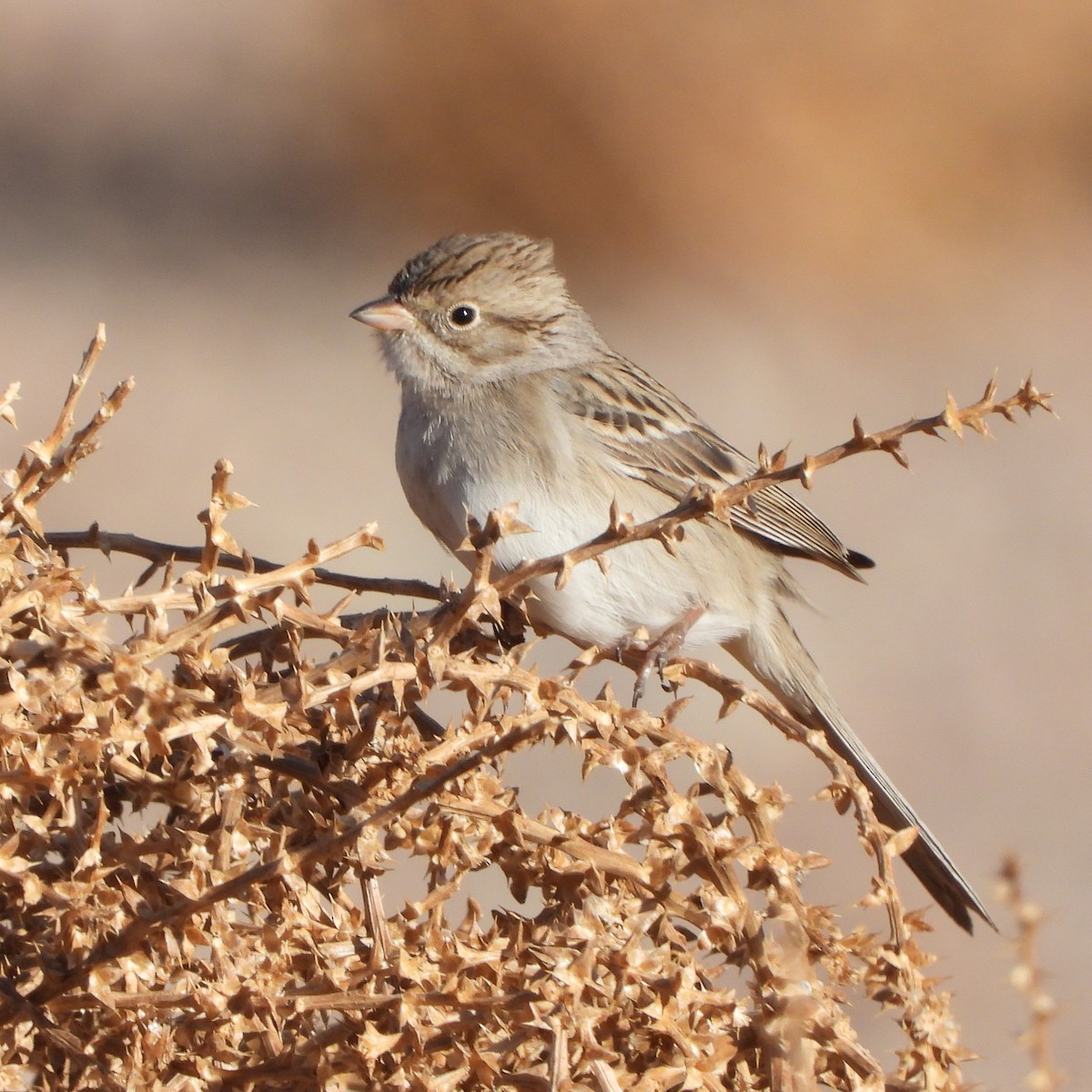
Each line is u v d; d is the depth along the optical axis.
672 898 4.34
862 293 25.84
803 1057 4.12
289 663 4.66
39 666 4.10
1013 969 4.18
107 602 4.24
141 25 29.34
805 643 17.94
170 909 4.07
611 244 26.05
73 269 23.64
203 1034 4.12
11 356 20.84
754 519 8.43
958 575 19.41
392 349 8.46
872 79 26.91
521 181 26.20
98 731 4.00
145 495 17.92
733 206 26.23
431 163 26.41
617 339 24.36
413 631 4.68
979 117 27.03
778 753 14.87
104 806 4.09
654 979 4.14
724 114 26.36
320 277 24.45
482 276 8.40
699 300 25.48
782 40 26.67
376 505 18.61
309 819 4.43
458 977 4.12
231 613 4.27
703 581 8.14
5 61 28.12
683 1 26.56
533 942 4.34
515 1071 4.33
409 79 26.70
